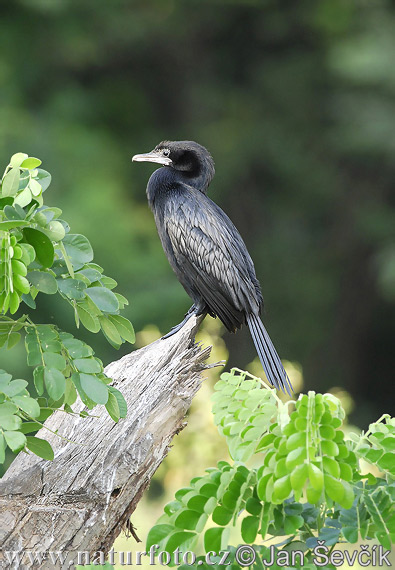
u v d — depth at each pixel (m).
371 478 3.89
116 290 15.57
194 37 22.23
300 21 22.02
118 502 4.67
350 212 22.64
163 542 3.87
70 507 4.52
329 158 22.41
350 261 22.67
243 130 21.53
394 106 20.94
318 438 3.60
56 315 13.99
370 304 22.73
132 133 21.20
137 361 5.44
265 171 22.28
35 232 4.04
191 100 22.08
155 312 15.55
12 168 4.19
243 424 4.06
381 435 3.96
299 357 22.27
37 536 4.40
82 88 20.42
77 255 4.37
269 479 3.73
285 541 4.24
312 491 3.56
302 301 22.31
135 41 21.33
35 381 4.20
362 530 3.92
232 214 22.31
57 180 16.59
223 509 3.92
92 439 4.91
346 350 22.72
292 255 22.41
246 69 22.53
